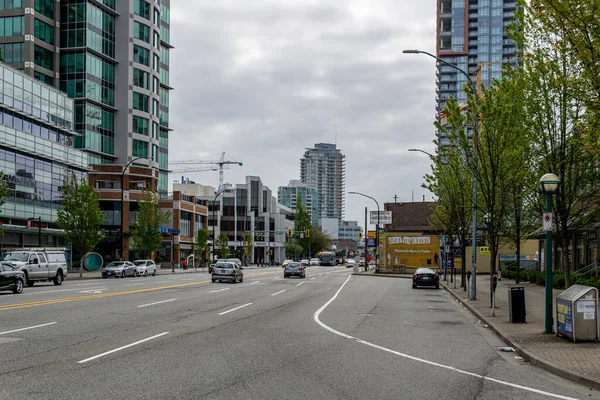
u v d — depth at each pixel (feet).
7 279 91.30
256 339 46.57
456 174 104.88
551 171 72.18
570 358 38.99
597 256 125.59
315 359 38.04
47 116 192.54
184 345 42.42
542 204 83.25
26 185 178.60
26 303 73.92
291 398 27.02
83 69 267.59
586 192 86.33
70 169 206.28
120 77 288.10
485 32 487.20
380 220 256.93
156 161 305.94
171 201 307.99
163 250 305.12
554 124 71.36
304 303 84.64
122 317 59.77
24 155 177.68
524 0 66.54
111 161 286.46
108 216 268.21
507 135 76.89
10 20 252.21
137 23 294.46
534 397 29.19
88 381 29.71
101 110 278.46
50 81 264.52
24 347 40.06
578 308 46.50
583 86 48.14
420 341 48.65
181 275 203.62
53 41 265.95
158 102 309.01
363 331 54.13
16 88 175.94
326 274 231.09
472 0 490.49
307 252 523.70
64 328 50.29
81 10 268.62
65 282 141.18
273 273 225.35
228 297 92.58
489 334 55.16
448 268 228.84
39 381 29.53
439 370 35.55
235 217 434.71
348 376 32.68
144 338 45.32
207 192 463.83
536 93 71.36
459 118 83.71
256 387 29.12
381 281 169.07
